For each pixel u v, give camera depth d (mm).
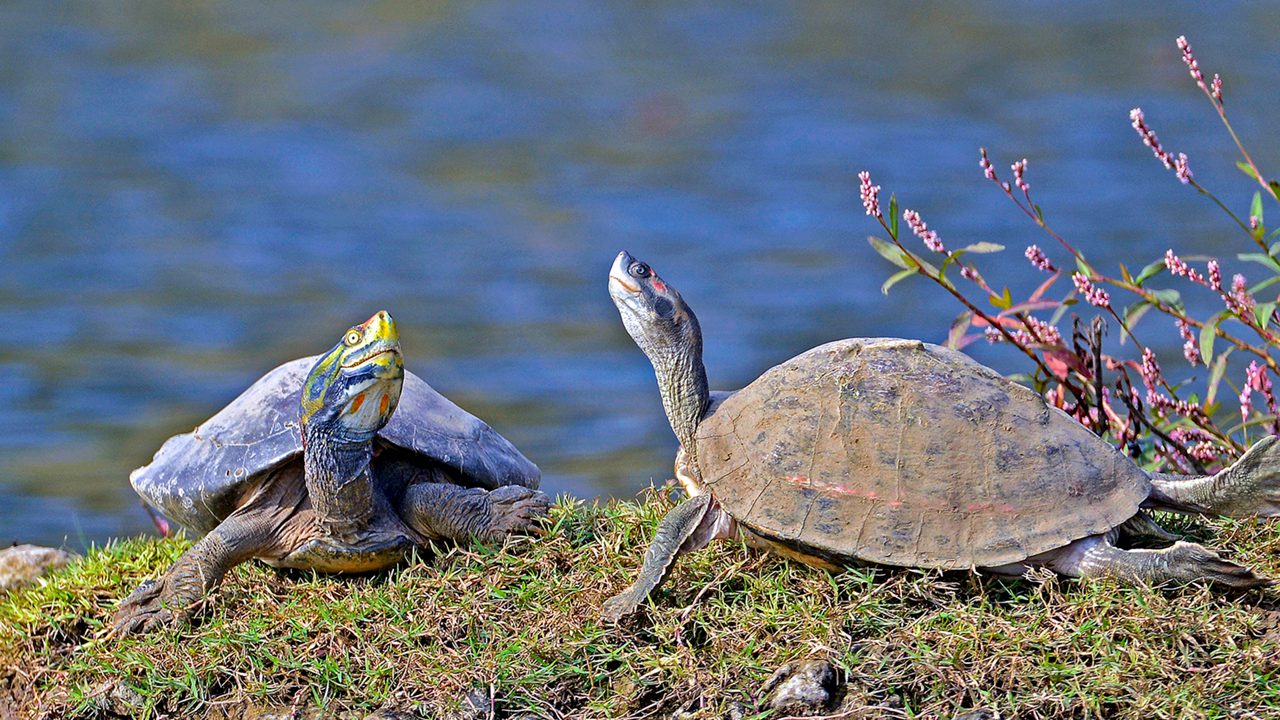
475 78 71875
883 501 7480
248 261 38219
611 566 8297
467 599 8102
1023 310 9773
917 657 7133
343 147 55938
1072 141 51938
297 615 8203
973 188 45000
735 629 7535
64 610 9102
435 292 34969
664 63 75250
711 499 7867
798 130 57031
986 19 86312
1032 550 7301
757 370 27188
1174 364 23484
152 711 7859
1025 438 7555
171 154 53562
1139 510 7613
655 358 8250
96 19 85312
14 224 41469
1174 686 6832
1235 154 47406
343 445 8336
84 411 24219
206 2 92438
